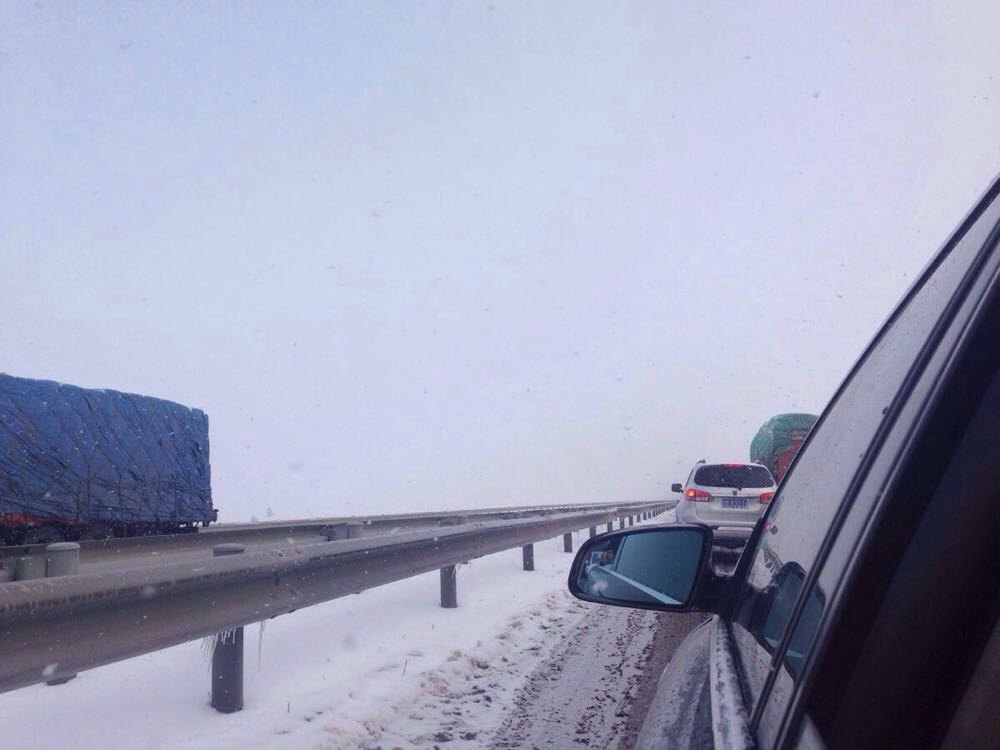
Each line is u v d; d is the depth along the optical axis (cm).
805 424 2203
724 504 1216
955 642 121
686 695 226
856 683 128
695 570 281
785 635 166
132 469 1672
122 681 529
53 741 407
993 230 140
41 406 1524
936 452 127
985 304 126
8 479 1455
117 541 1377
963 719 118
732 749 151
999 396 123
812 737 125
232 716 455
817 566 159
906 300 197
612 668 618
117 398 1678
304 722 448
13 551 1380
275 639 666
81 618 329
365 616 783
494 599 916
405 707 499
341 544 556
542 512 2245
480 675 593
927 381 137
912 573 126
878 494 135
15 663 299
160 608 375
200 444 1889
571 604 934
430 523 2395
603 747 439
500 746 440
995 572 120
